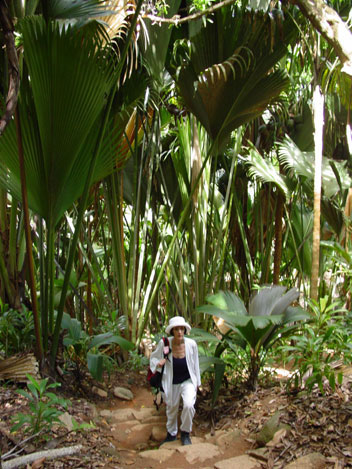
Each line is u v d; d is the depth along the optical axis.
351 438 3.07
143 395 5.26
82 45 3.75
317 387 3.79
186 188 6.70
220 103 5.28
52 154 4.23
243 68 5.01
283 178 6.46
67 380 4.79
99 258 8.23
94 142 4.61
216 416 4.28
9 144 4.12
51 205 4.51
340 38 3.20
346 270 4.98
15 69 2.75
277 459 3.11
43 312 4.61
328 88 5.27
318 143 4.61
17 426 3.09
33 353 4.52
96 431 3.88
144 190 7.08
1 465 2.82
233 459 3.23
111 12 3.93
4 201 4.98
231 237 7.64
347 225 5.33
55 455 3.12
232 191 6.52
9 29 2.73
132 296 6.16
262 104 5.43
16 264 5.08
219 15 4.86
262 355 4.72
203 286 6.43
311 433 3.27
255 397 4.23
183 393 3.91
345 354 3.89
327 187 6.19
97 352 5.34
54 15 3.97
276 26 4.78
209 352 5.03
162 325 8.63
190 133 6.55
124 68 5.33
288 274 7.88
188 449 3.54
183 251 7.77
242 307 4.54
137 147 6.35
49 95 3.91
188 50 5.36
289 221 6.62
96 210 7.30
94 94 4.02
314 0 3.27
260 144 7.38
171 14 5.43
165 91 6.39
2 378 3.99
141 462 3.40
